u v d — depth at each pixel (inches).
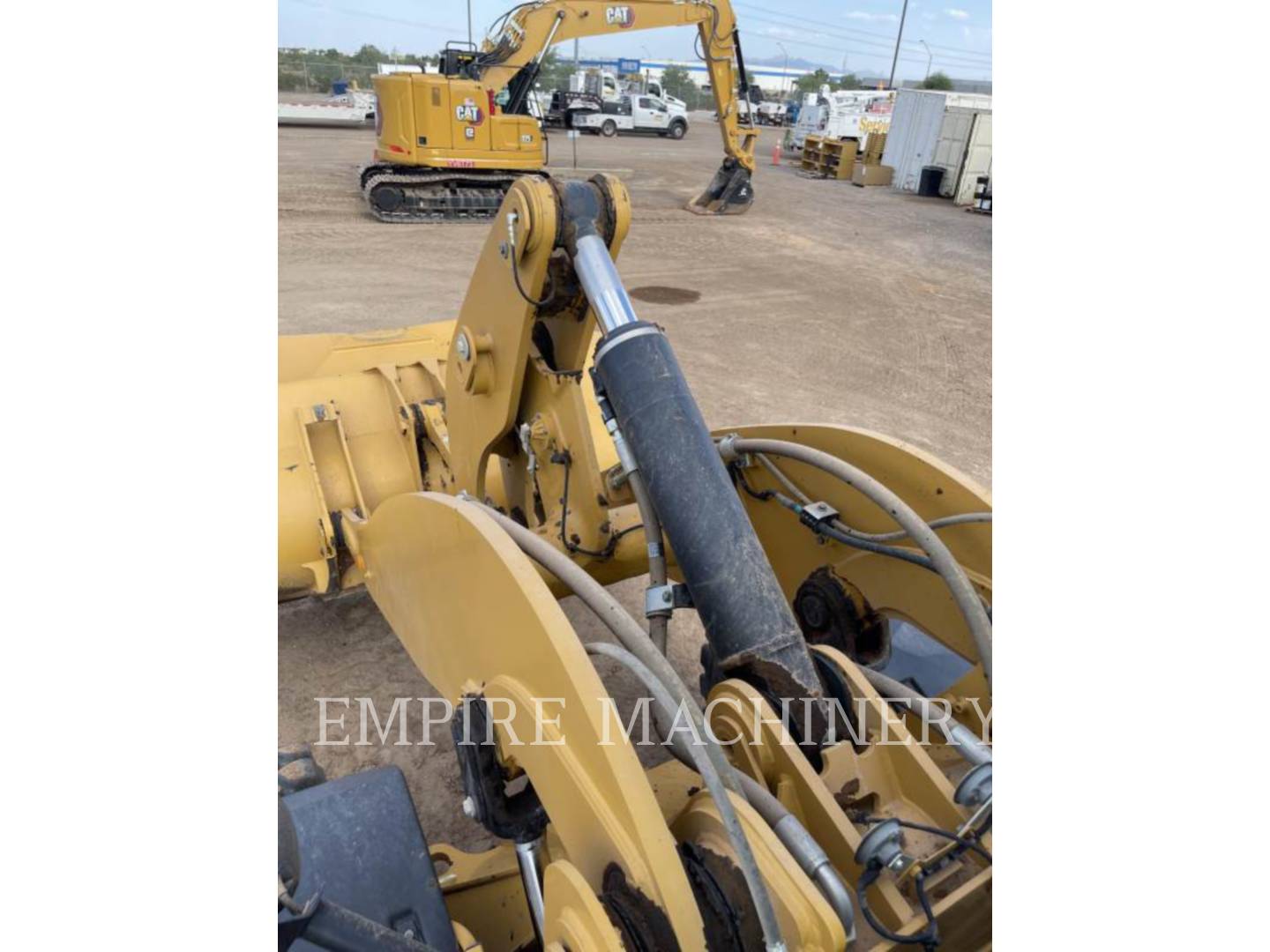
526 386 117.0
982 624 81.4
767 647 78.0
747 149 606.5
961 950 64.6
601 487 108.6
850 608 107.0
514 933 79.5
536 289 100.7
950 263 501.0
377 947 48.6
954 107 762.2
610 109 1139.9
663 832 54.6
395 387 143.3
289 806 69.6
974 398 280.7
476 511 74.7
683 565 84.0
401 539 92.2
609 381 91.6
